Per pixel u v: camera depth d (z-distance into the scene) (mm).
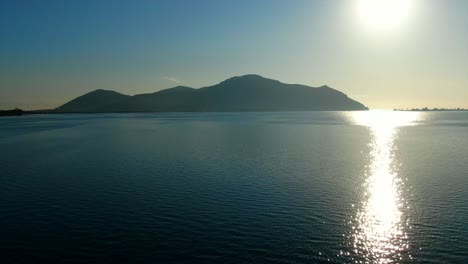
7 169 44375
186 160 51531
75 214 27344
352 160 52250
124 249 21641
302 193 33094
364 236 23516
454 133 104938
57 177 39719
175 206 29172
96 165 47281
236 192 33344
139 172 42469
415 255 21094
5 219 26375
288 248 21781
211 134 99375
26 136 91250
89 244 22281
